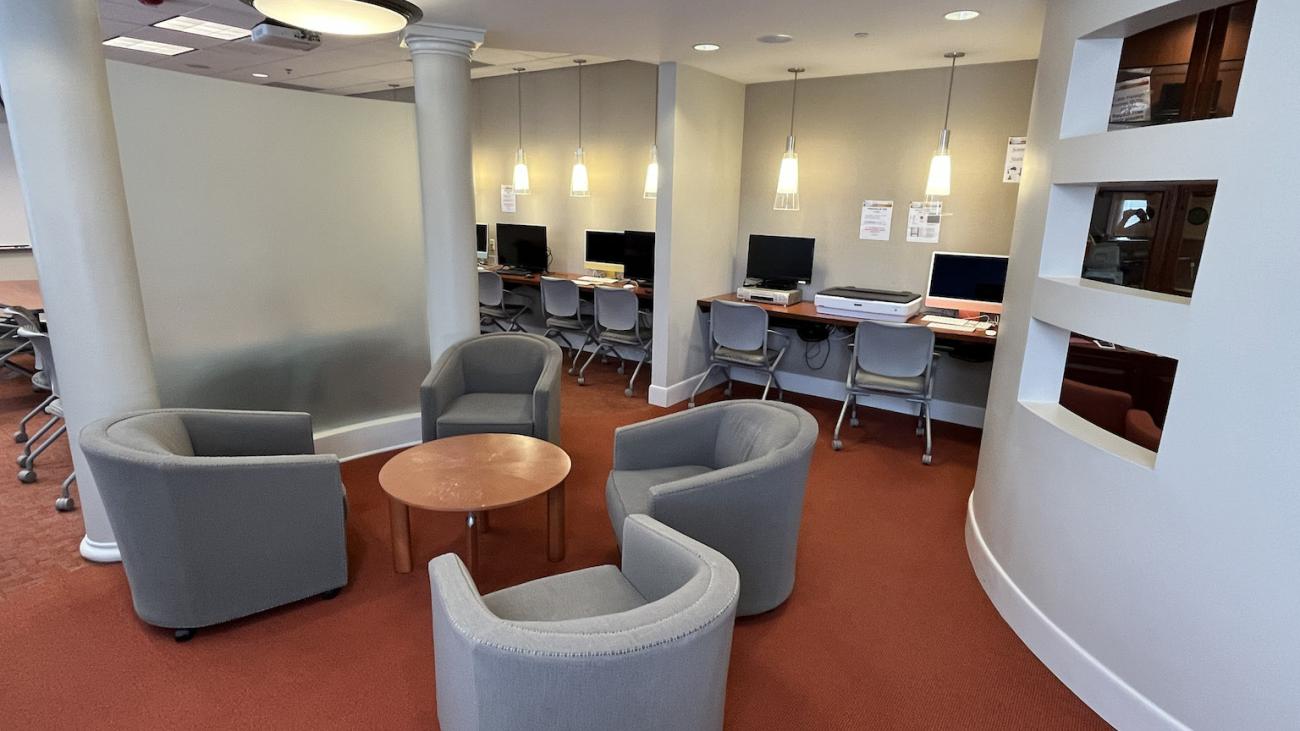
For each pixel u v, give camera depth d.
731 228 5.30
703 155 4.72
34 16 2.20
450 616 1.41
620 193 5.90
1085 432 2.14
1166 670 1.83
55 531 2.95
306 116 3.41
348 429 3.82
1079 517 2.09
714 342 4.77
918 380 4.07
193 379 3.23
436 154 3.60
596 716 1.32
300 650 2.23
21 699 1.99
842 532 3.13
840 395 5.18
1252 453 1.60
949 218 4.52
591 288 5.62
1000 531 2.59
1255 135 1.55
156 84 2.92
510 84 6.38
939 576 2.77
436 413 3.33
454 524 3.12
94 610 2.41
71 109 2.31
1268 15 1.52
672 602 1.41
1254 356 1.58
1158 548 1.83
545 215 6.45
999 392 2.74
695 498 2.16
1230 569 1.67
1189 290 3.02
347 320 3.75
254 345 3.41
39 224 2.36
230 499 2.19
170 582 2.17
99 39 2.39
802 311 4.66
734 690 2.10
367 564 2.76
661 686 1.34
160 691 2.04
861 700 2.07
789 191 4.66
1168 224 3.04
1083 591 2.08
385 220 3.79
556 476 2.62
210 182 3.14
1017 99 4.15
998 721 1.99
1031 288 2.44
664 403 4.88
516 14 3.14
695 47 3.79
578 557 2.86
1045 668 2.23
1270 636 1.60
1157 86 2.66
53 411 3.42
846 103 4.75
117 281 2.51
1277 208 1.52
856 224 4.88
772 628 2.41
